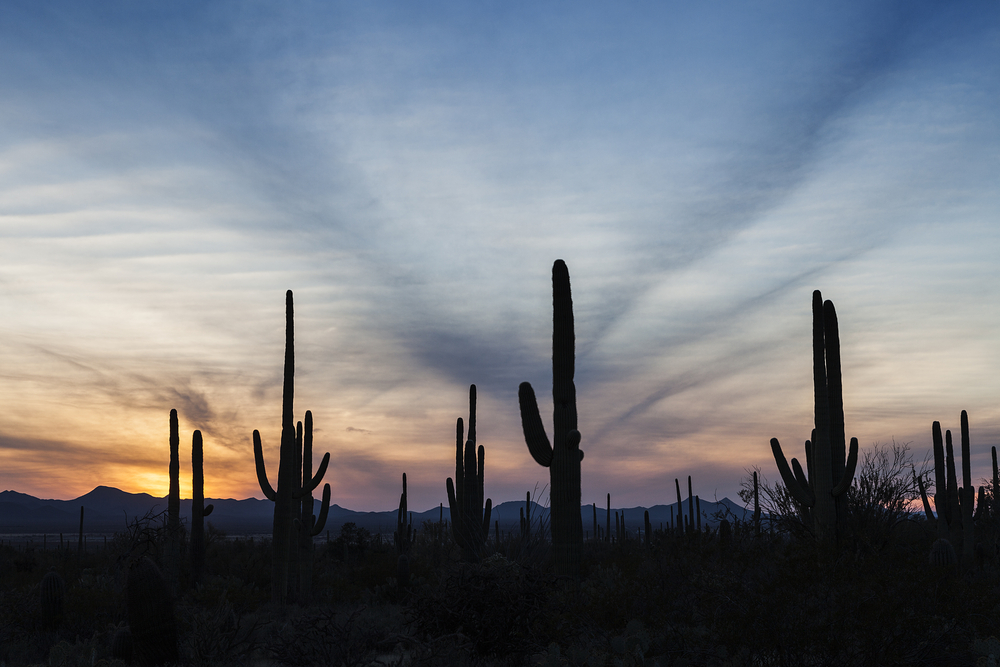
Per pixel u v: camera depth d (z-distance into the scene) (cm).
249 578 2311
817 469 1327
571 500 1230
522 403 1324
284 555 1647
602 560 1554
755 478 1620
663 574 979
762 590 751
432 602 967
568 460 1239
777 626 713
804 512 1388
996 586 908
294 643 880
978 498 2514
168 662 957
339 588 1909
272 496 1698
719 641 758
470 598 948
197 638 988
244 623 1148
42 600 1287
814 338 1378
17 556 3356
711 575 851
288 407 1725
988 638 717
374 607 1606
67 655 947
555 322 1299
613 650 798
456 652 886
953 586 755
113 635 1126
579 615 941
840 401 1368
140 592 958
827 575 749
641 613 904
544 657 810
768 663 715
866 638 695
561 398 1265
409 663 848
